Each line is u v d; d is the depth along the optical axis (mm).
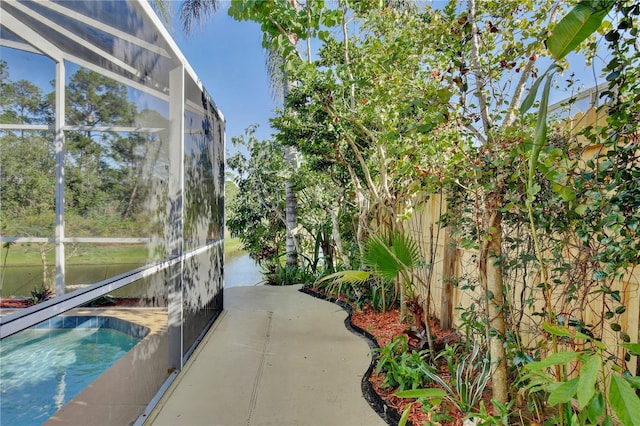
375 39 4156
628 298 2012
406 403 2670
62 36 3736
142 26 2855
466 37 2660
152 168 4309
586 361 1229
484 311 2500
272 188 9312
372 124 4914
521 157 1970
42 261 4910
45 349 4391
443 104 2311
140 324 4621
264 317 5270
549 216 1921
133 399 2803
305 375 3309
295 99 5656
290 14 3594
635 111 1597
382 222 5090
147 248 4586
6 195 4672
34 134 4754
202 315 4332
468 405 2439
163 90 3854
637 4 1438
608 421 1408
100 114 4566
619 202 1544
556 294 2447
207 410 2711
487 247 2316
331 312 5551
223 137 5855
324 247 8203
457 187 2826
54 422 2492
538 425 2072
